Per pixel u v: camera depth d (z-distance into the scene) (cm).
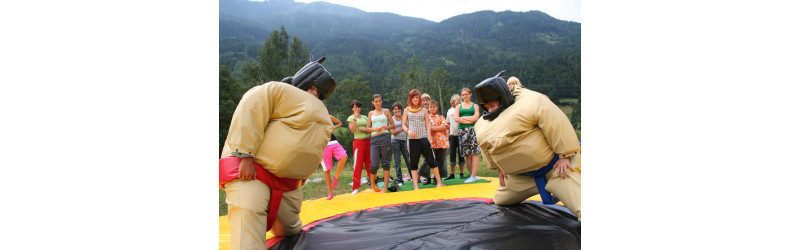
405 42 17412
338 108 3881
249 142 219
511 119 269
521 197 325
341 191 582
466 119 512
